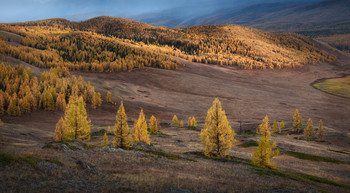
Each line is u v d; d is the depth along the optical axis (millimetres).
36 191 12344
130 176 18125
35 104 102812
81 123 43250
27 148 22734
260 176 24875
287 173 29812
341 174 39188
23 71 131000
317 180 29719
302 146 61188
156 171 21641
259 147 32844
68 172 16594
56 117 100812
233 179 21781
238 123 106750
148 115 122250
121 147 35812
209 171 24750
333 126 111375
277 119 125125
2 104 92250
